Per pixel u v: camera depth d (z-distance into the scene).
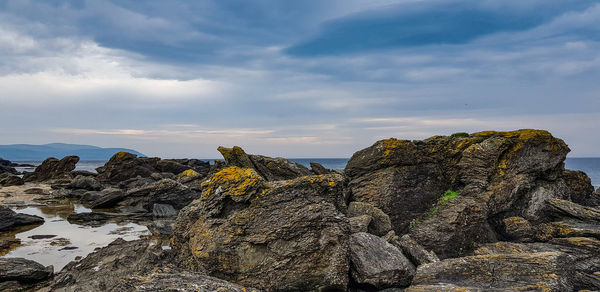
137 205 26.36
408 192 16.50
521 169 16.77
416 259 11.69
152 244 13.12
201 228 12.14
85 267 11.15
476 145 17.16
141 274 9.78
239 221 11.45
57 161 48.84
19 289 10.26
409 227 15.84
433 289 8.82
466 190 16.64
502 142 16.58
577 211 15.10
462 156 17.47
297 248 10.82
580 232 13.63
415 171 16.94
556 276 8.68
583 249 12.60
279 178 24.92
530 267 9.18
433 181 17.12
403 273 10.52
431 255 11.87
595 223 14.42
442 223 14.16
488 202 15.63
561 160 17.88
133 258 11.69
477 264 9.78
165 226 18.77
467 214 14.45
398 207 16.19
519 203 16.66
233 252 11.09
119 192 26.55
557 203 15.95
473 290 8.45
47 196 31.59
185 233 13.27
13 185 40.09
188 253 12.85
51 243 15.58
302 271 10.73
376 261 10.87
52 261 12.96
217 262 11.14
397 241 13.01
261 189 11.88
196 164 53.91
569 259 9.49
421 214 16.31
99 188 35.22
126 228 19.41
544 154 17.33
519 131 17.56
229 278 11.05
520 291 8.36
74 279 10.55
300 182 11.95
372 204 16.30
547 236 14.58
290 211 11.33
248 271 10.88
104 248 12.76
